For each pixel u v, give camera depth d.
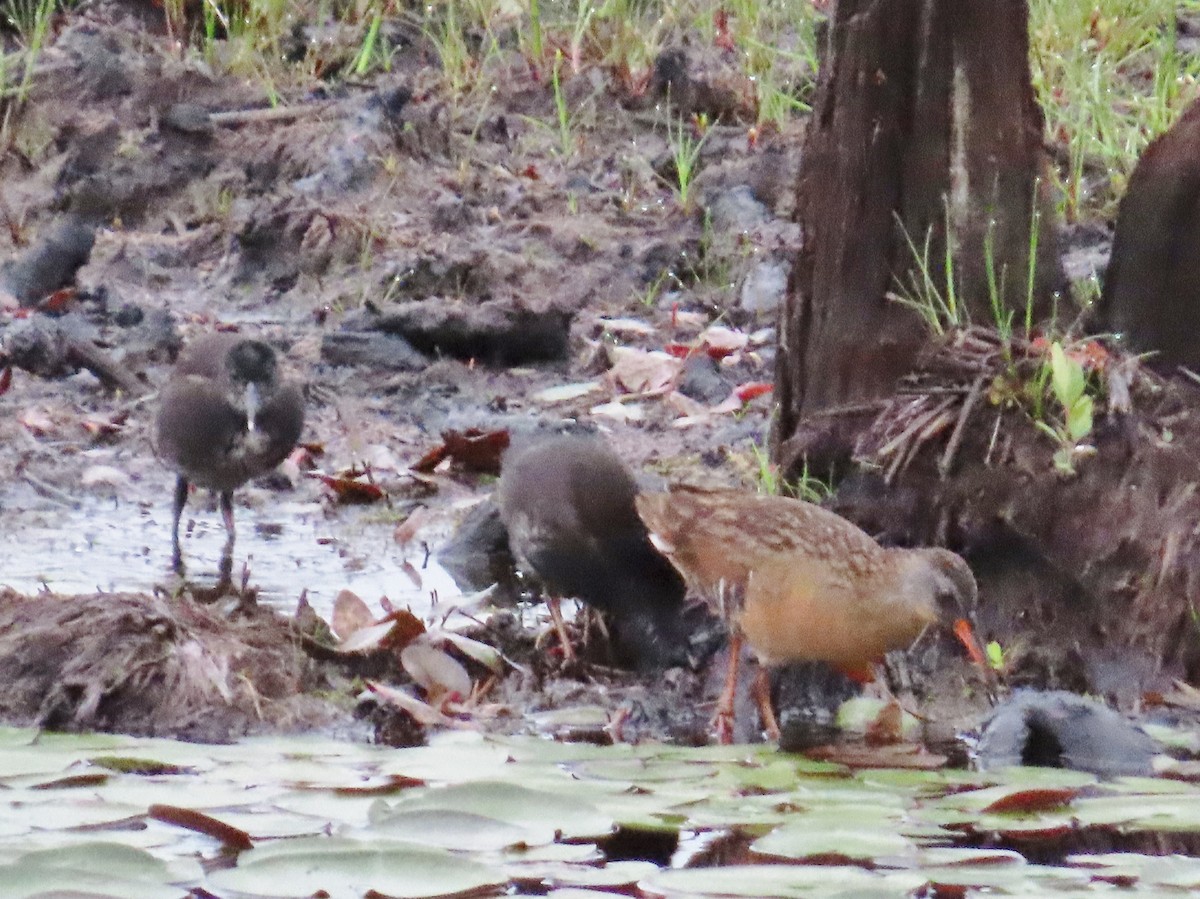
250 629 11.04
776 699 10.99
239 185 19.67
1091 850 8.52
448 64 21.42
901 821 8.62
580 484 11.35
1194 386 11.55
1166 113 18.72
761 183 19.58
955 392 11.52
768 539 10.23
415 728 10.41
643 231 19.12
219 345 13.70
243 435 13.31
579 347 17.55
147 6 22.48
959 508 11.35
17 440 15.53
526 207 19.44
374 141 19.84
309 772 9.29
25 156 19.84
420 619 11.34
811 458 11.84
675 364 16.78
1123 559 11.00
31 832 8.29
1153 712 10.53
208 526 14.23
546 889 7.68
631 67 21.56
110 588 12.23
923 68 11.47
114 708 10.34
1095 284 13.91
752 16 22.02
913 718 10.60
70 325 17.33
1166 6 21.25
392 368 16.95
